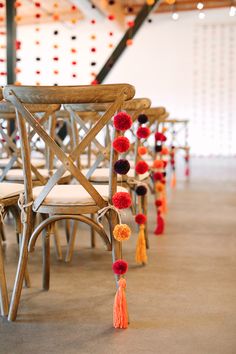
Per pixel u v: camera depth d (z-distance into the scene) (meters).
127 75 11.07
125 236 1.62
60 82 11.05
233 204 4.24
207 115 10.80
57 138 3.31
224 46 10.48
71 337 1.54
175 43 10.71
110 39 10.71
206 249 2.68
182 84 10.82
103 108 2.21
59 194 1.73
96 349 1.45
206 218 3.60
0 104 2.11
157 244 2.79
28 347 1.47
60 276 2.20
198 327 1.62
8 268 2.31
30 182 1.69
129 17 10.23
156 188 3.11
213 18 10.42
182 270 2.28
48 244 1.99
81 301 1.87
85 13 9.19
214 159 9.95
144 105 2.26
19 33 11.04
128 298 1.89
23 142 1.64
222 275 2.20
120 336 1.55
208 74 10.66
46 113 2.21
